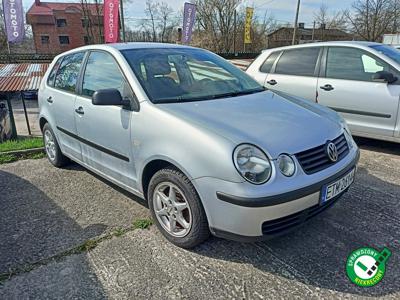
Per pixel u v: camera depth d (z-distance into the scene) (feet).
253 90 10.90
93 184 12.68
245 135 7.44
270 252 8.45
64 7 178.81
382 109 15.14
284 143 7.48
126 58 10.05
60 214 10.52
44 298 7.13
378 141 17.51
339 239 8.92
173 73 10.24
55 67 13.94
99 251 8.63
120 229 9.59
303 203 7.41
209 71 11.15
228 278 7.60
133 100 9.21
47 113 13.67
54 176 13.53
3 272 7.89
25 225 9.91
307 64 17.83
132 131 9.04
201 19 157.07
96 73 10.89
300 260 8.14
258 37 161.89
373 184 12.26
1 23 125.39
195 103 9.04
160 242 8.97
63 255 8.48
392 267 7.88
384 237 9.00
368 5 147.84
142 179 9.23
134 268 7.98
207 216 7.64
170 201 8.63
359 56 16.01
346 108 16.26
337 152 8.36
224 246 8.70
